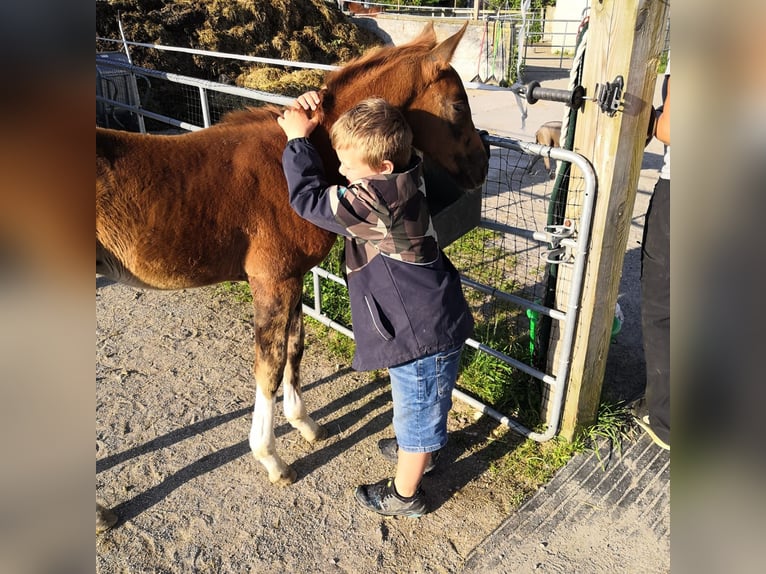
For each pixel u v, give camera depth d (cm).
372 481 243
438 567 204
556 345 249
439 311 185
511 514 226
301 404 253
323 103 210
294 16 1191
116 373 308
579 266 221
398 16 1424
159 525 220
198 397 292
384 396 295
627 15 184
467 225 243
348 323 357
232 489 238
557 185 238
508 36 1248
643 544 211
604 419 266
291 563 206
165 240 192
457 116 217
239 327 356
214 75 897
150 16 914
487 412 275
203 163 196
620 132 199
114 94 568
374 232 174
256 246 206
